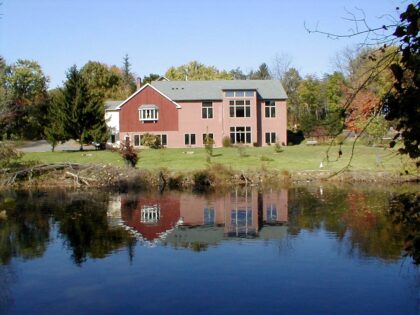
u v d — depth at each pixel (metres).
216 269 15.23
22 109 69.12
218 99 59.88
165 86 62.75
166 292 13.23
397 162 37.06
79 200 29.80
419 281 13.52
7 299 12.98
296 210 25.05
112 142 62.09
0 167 35.22
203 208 26.73
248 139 60.19
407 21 4.10
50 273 15.16
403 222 5.63
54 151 54.34
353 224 20.92
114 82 97.50
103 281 14.27
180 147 59.91
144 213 25.34
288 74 94.81
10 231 21.16
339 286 13.35
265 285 13.62
